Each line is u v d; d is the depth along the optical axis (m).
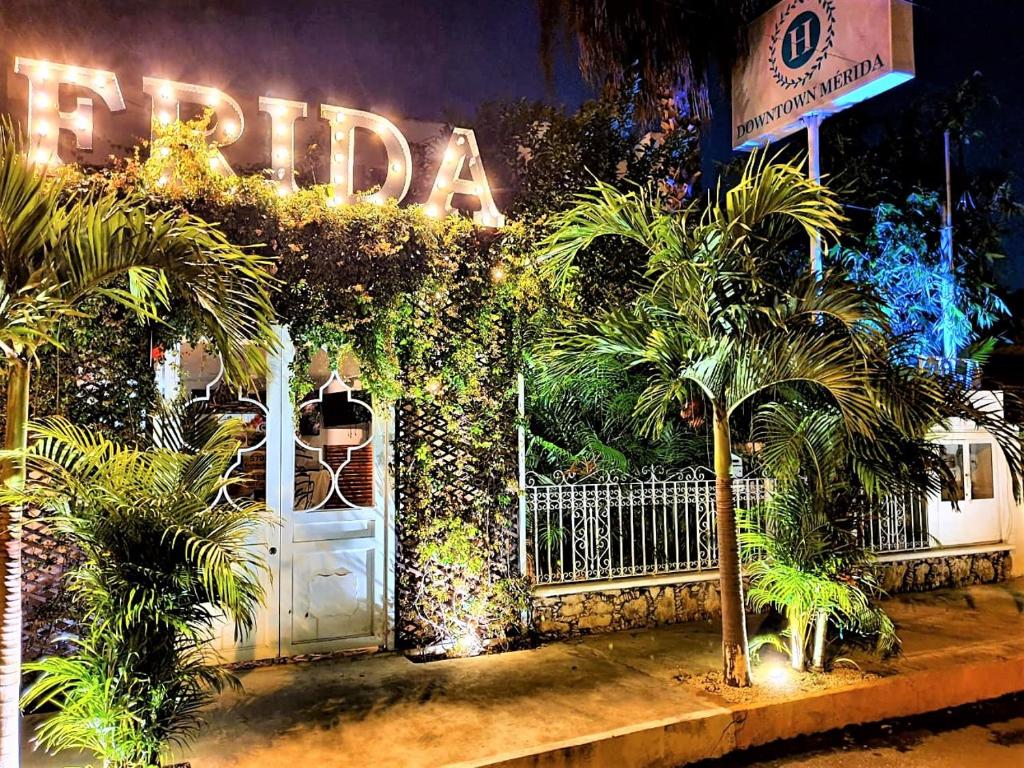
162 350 6.14
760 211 5.55
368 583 6.97
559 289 7.49
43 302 3.82
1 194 3.70
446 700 5.71
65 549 5.74
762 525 7.53
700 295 5.57
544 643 7.24
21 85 6.18
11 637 3.75
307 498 6.82
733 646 5.98
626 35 9.53
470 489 7.18
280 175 6.59
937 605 8.56
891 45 7.37
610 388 7.78
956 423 9.53
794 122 8.55
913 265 11.81
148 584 4.05
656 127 9.56
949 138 12.56
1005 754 5.39
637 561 8.05
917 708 6.17
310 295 6.61
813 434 6.07
